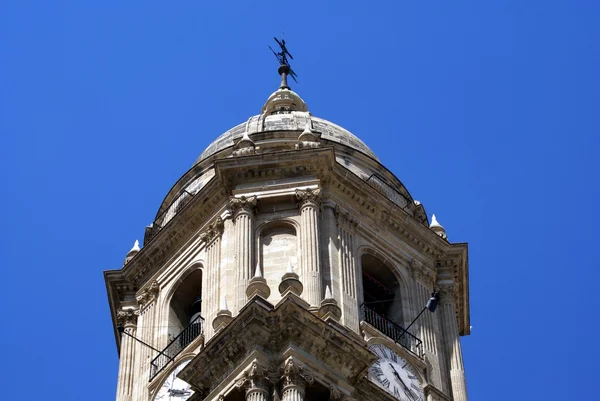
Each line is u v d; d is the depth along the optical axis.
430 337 69.56
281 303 61.56
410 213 75.81
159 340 69.94
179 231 72.88
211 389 62.09
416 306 70.50
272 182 71.00
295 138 75.50
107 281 74.00
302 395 59.94
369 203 72.00
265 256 68.31
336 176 71.38
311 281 66.19
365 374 63.19
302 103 84.44
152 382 67.62
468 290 74.75
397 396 65.00
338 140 78.12
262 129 78.06
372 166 76.75
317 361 61.47
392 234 72.38
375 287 71.19
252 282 64.25
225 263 68.56
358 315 66.88
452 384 68.50
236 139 76.38
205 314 67.62
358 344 62.16
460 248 73.75
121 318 72.56
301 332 61.44
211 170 76.06
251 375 60.28
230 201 70.56
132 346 71.12
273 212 70.06
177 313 71.56
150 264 73.56
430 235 73.38
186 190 76.31
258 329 61.38
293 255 68.19
